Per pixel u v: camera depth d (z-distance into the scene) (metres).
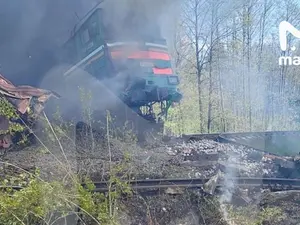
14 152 7.48
